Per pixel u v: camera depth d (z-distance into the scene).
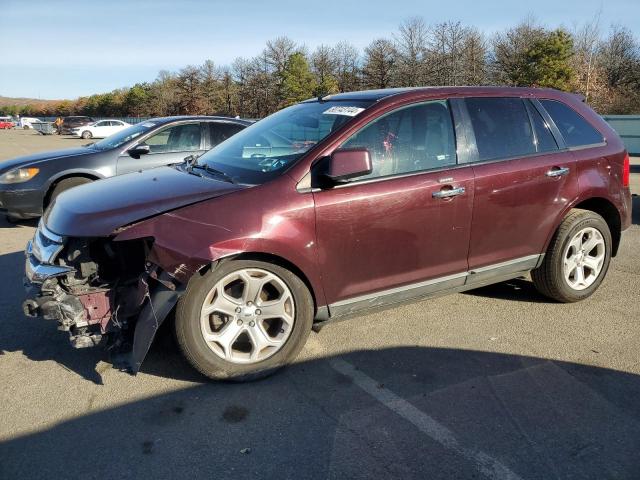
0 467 2.58
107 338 3.26
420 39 50.41
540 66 46.72
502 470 2.55
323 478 2.50
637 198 9.59
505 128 4.14
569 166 4.31
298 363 3.57
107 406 3.08
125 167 7.48
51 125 50.53
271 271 3.29
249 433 2.83
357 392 3.22
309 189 3.37
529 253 4.26
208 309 3.20
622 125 17.94
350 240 3.46
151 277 3.06
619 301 4.66
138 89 80.62
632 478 2.50
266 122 4.39
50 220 3.41
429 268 3.81
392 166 3.64
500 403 3.10
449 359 3.63
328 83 61.19
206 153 4.41
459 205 3.80
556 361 3.60
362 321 4.23
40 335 4.01
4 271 5.63
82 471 2.55
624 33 51.38
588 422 2.92
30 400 3.15
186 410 3.04
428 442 2.76
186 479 2.50
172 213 3.14
